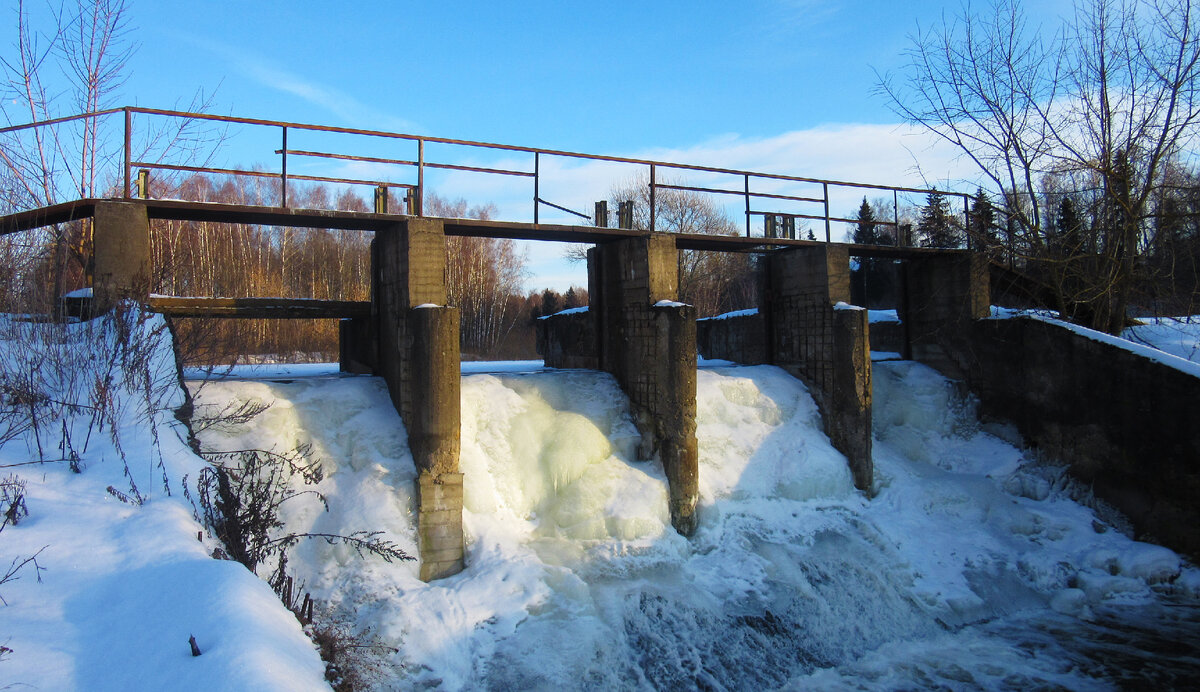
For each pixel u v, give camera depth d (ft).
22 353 28.58
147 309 34.45
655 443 46.52
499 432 44.06
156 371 31.40
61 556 20.45
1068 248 60.64
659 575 39.63
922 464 56.70
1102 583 43.78
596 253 53.16
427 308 37.68
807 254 55.67
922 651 37.83
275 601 21.06
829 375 53.57
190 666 15.78
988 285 60.75
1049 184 63.31
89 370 30.55
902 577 43.24
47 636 17.04
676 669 33.86
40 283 35.14
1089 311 61.52
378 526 35.94
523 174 44.45
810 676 35.58
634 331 48.60
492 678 30.83
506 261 165.78
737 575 41.01
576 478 43.78
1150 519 47.52
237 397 38.17
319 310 45.65
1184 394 45.88
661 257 47.80
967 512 50.72
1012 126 60.80
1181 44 55.31
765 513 47.03
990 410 58.70
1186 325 60.80
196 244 109.60
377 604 32.89
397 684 29.40
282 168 38.24
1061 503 51.49
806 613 38.83
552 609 35.14
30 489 23.72
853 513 49.14
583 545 40.42
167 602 18.51
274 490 34.71
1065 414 52.95
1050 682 34.50
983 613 41.50
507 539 39.32
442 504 37.42
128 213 35.12
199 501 25.89
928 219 64.75
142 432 28.09
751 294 172.04
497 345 154.61
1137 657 36.55
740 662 35.19
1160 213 56.65
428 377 37.50
